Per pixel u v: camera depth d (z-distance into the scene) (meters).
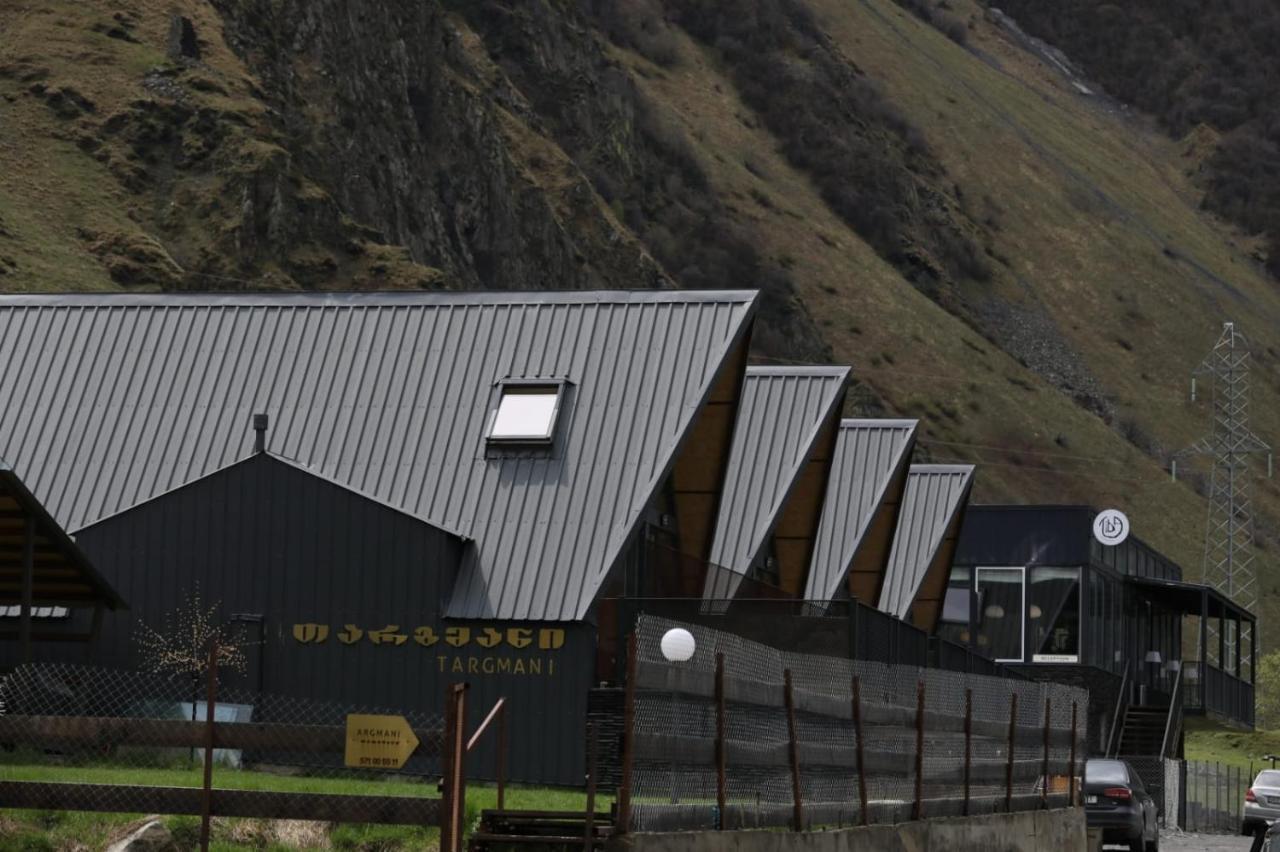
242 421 46.38
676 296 47.44
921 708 33.78
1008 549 89.69
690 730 23.75
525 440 44.31
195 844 24.44
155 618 42.31
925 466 68.94
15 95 126.25
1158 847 55.94
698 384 45.31
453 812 21.41
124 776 29.08
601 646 41.47
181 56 136.12
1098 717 86.56
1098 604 90.94
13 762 28.58
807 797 27.89
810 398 53.75
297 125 141.12
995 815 38.19
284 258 123.75
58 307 49.81
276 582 42.19
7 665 41.91
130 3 139.62
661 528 47.56
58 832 23.91
